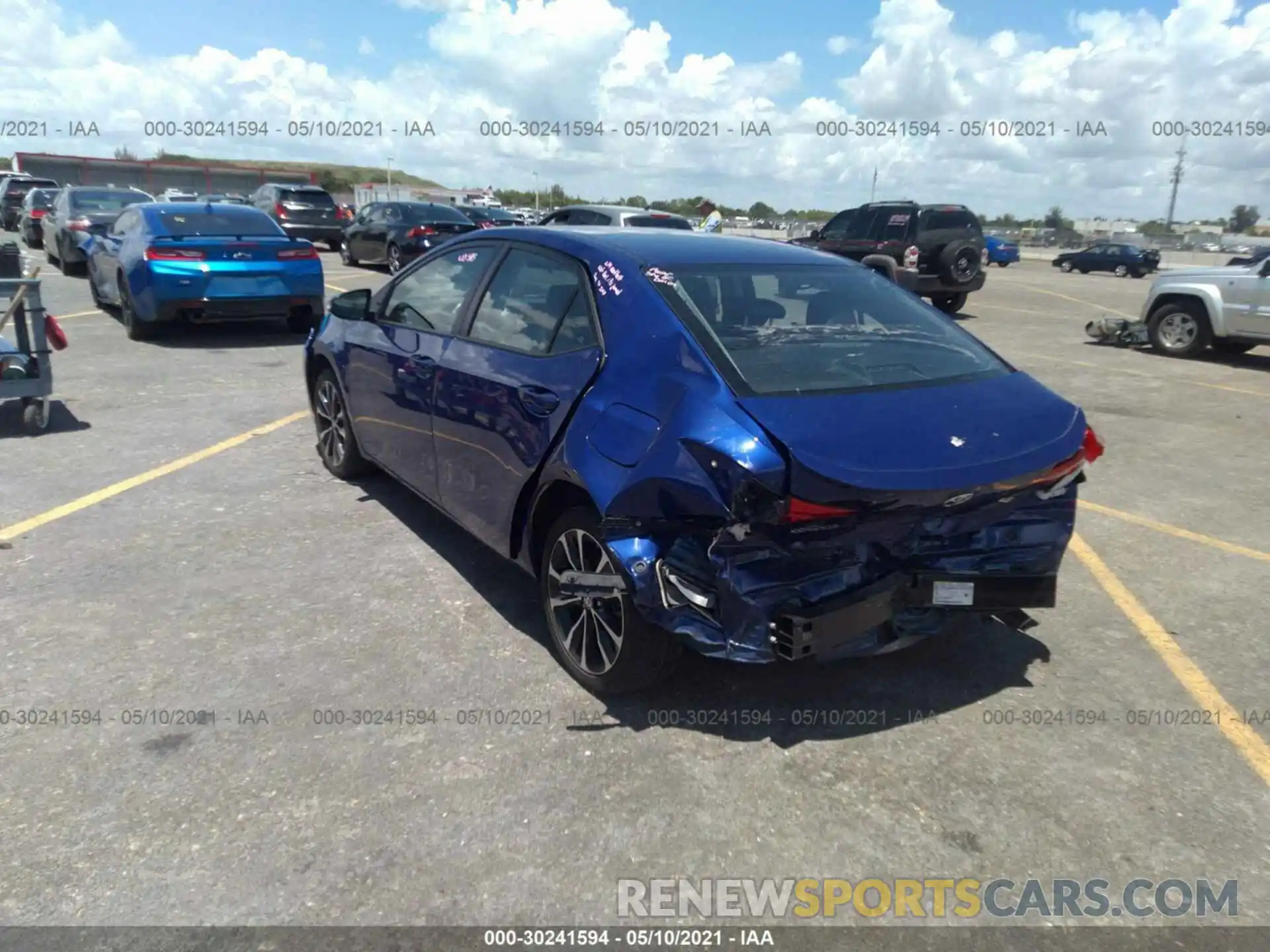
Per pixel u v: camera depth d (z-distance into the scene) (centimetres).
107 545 477
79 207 1700
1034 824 288
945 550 326
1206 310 1193
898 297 411
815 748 323
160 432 690
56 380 855
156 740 315
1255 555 514
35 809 280
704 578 303
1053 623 425
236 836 271
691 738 326
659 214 1578
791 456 279
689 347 326
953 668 382
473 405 403
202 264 1002
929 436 304
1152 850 278
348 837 272
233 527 508
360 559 469
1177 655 398
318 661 370
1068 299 2097
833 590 307
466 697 347
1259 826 290
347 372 539
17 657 365
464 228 1922
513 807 287
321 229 2423
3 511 520
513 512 379
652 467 304
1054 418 337
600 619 345
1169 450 735
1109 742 331
